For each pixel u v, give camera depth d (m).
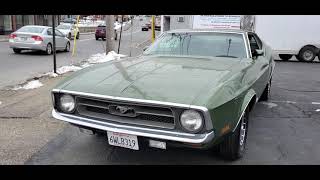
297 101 7.62
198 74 4.04
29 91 8.00
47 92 7.88
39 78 9.87
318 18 15.96
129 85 3.70
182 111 3.29
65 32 29.17
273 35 16.23
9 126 5.45
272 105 7.20
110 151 4.51
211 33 5.56
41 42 16.92
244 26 16.08
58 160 4.23
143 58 5.04
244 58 5.09
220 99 3.41
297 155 4.49
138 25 60.66
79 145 4.71
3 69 11.98
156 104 3.33
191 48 5.34
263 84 5.68
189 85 3.62
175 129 3.36
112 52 15.84
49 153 4.43
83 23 61.19
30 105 6.68
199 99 3.31
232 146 4.06
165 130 3.39
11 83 9.32
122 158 4.30
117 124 3.56
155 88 3.58
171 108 3.32
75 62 14.51
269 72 6.68
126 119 3.55
